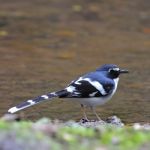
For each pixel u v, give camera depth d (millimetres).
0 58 20078
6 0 28781
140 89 16703
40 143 8109
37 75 18078
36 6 27953
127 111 14320
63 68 19109
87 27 25031
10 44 21969
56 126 9266
